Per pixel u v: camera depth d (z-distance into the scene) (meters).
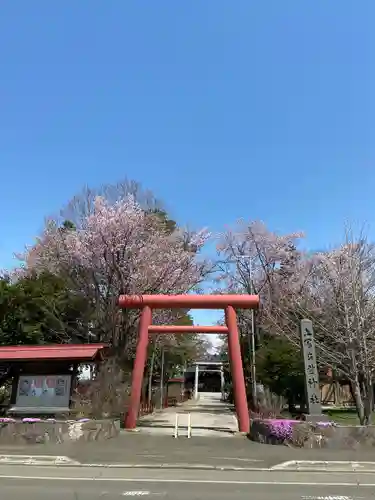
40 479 9.80
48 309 24.22
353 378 19.31
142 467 11.42
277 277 36.41
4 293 22.28
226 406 48.22
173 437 17.02
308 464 11.91
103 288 23.86
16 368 17.83
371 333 19.78
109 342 22.92
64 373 17.53
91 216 23.89
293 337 26.09
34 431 14.77
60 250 24.75
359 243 23.88
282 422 15.45
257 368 28.64
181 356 46.22
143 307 20.42
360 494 8.61
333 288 22.80
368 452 13.71
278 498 8.12
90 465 11.55
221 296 20.30
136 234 23.67
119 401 19.11
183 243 27.80
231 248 40.69
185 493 8.48
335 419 26.25
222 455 13.13
